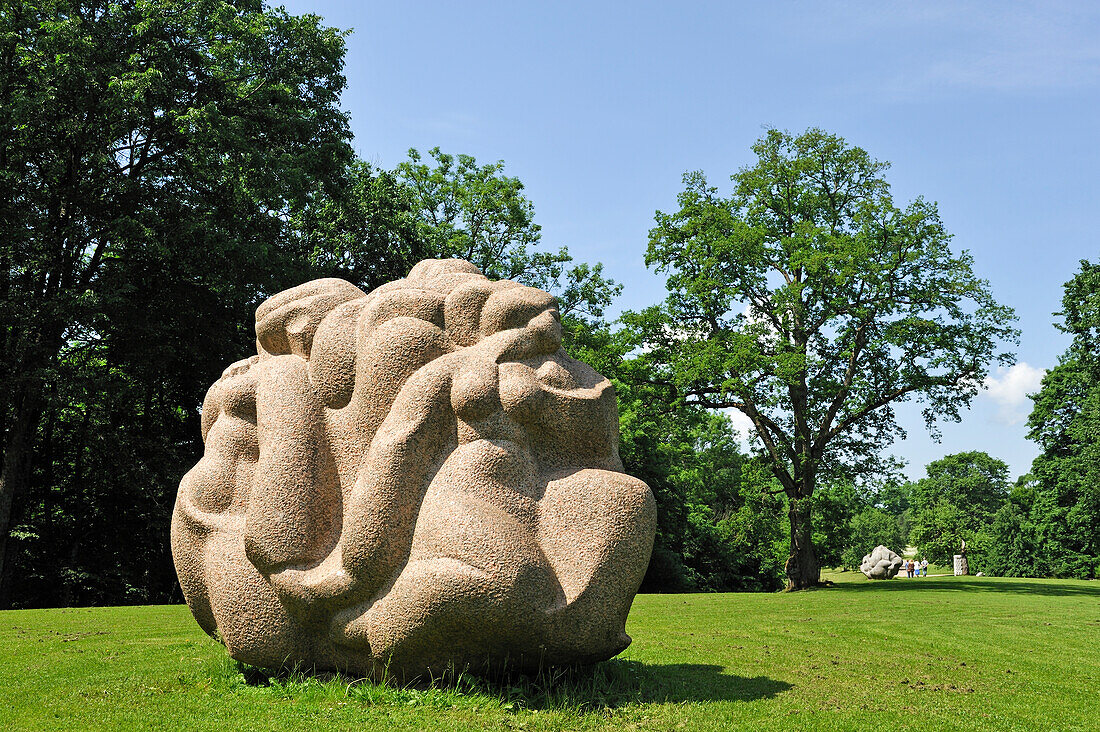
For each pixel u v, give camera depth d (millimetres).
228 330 22953
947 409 29453
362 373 7766
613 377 30891
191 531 8016
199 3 21453
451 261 9156
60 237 20219
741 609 18031
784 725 6781
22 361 19438
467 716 6539
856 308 28234
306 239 27016
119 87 19203
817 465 29516
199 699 7344
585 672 8016
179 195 21344
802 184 30906
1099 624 15195
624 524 7230
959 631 13883
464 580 6676
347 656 7484
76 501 24719
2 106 18844
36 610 15852
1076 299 36719
